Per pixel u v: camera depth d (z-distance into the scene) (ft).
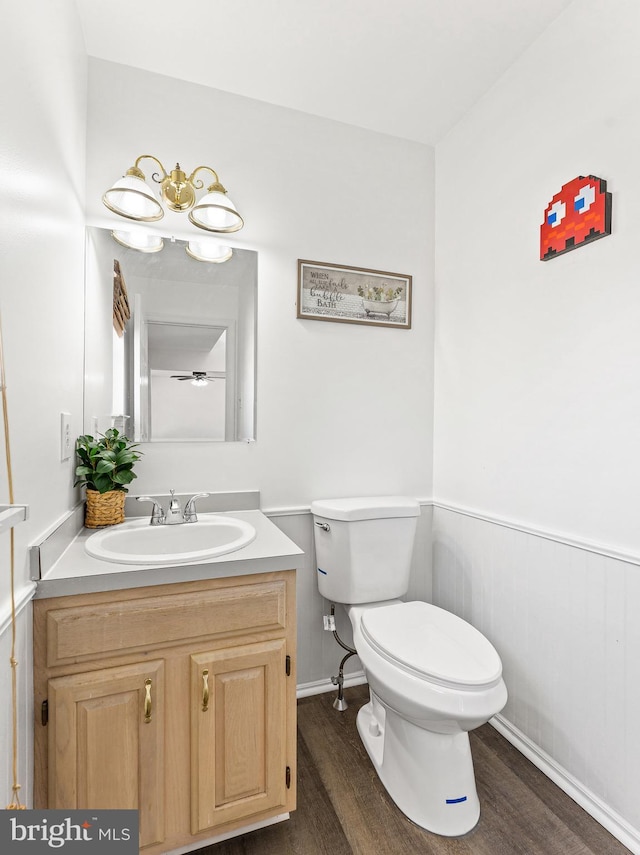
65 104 4.13
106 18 4.76
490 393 5.90
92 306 5.24
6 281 2.67
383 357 6.73
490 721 5.75
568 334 4.77
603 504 4.38
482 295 6.04
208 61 5.37
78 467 4.62
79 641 3.40
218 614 3.79
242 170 5.92
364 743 5.25
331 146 6.40
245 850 3.96
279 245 6.12
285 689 4.03
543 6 4.69
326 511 5.81
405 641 4.54
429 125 6.58
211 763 3.73
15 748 2.60
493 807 4.44
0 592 2.66
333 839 4.08
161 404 5.59
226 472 5.90
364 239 6.60
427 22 4.86
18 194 2.88
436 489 6.97
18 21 2.85
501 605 5.64
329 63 5.41
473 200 6.21
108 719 3.45
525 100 5.30
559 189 4.85
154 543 4.78
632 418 4.12
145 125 5.46
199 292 5.73
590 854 3.96
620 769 4.14
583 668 4.53
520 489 5.41
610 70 4.28
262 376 6.05
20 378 2.94
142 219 5.07
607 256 4.34
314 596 6.32
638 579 4.03
